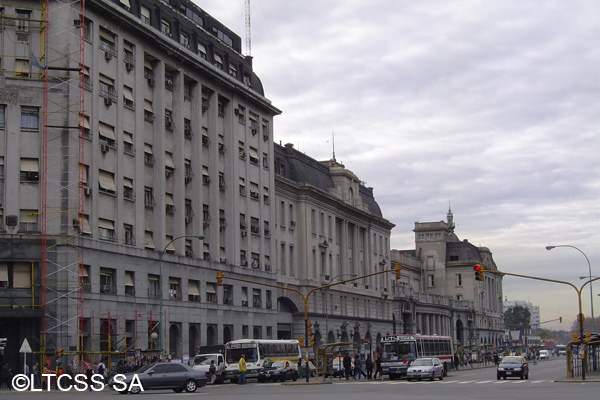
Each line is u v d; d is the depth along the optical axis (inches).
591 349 2775.6
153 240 2506.2
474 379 2559.1
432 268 7047.2
